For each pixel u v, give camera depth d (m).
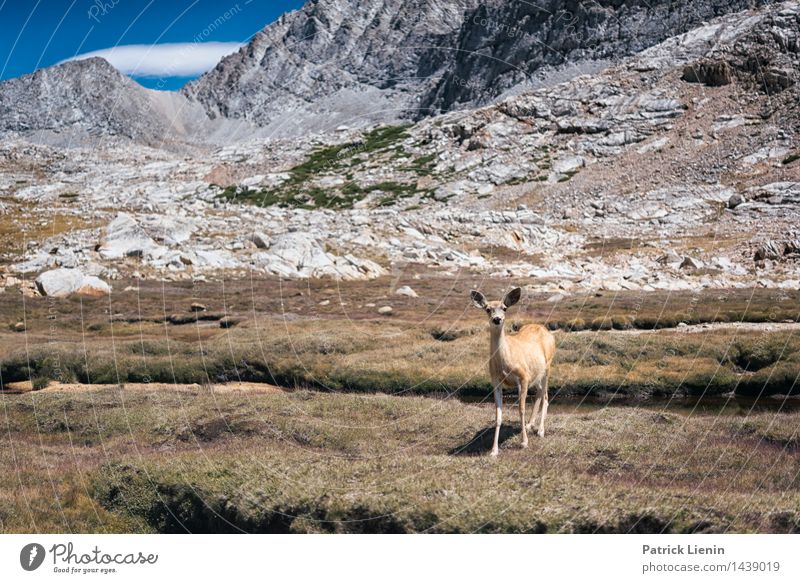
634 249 70.00
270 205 119.69
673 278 53.28
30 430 16.95
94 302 40.88
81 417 17.23
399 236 72.25
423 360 25.20
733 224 82.62
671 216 90.31
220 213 79.81
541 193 110.44
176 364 25.38
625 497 10.25
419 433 15.21
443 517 9.88
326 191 125.06
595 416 15.68
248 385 24.27
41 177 147.25
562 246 74.44
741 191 96.62
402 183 124.69
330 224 76.50
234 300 42.16
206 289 45.97
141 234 57.41
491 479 10.98
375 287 48.53
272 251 58.12
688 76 131.62
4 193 124.69
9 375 25.34
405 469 11.74
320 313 38.69
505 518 9.75
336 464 12.44
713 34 142.38
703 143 113.88
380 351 26.72
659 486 11.05
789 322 33.19
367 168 134.12
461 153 131.12
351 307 40.91
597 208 99.06
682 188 101.44
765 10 139.62
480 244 72.25
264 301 41.97
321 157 146.62
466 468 11.56
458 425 15.34
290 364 25.11
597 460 12.50
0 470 13.50
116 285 46.44
